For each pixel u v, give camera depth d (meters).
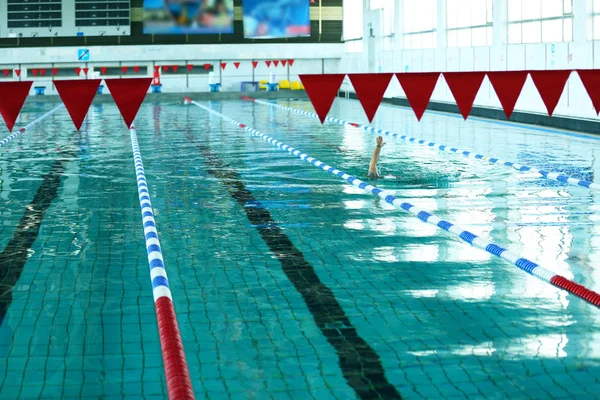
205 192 7.16
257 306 3.81
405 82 5.54
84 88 5.13
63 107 22.52
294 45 28.89
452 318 3.60
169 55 28.48
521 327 3.47
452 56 18.50
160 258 4.74
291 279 4.29
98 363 3.09
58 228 5.68
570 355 3.12
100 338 3.37
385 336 3.37
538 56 14.46
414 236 5.33
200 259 4.74
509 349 3.19
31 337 3.39
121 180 7.97
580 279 4.19
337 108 20.81
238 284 4.20
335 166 8.81
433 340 3.31
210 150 10.66
